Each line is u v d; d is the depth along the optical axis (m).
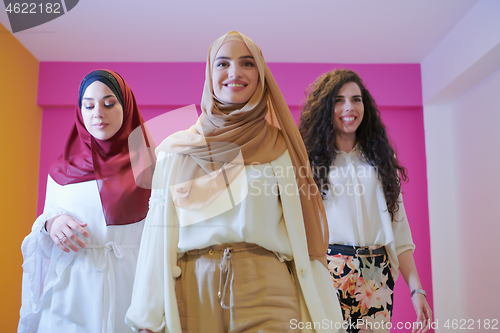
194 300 1.27
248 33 3.46
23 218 3.55
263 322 1.24
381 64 4.00
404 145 4.02
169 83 3.91
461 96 3.73
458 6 3.09
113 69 3.92
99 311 1.61
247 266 1.27
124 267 1.70
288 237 1.36
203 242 1.28
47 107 3.93
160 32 3.44
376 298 1.89
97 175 1.74
